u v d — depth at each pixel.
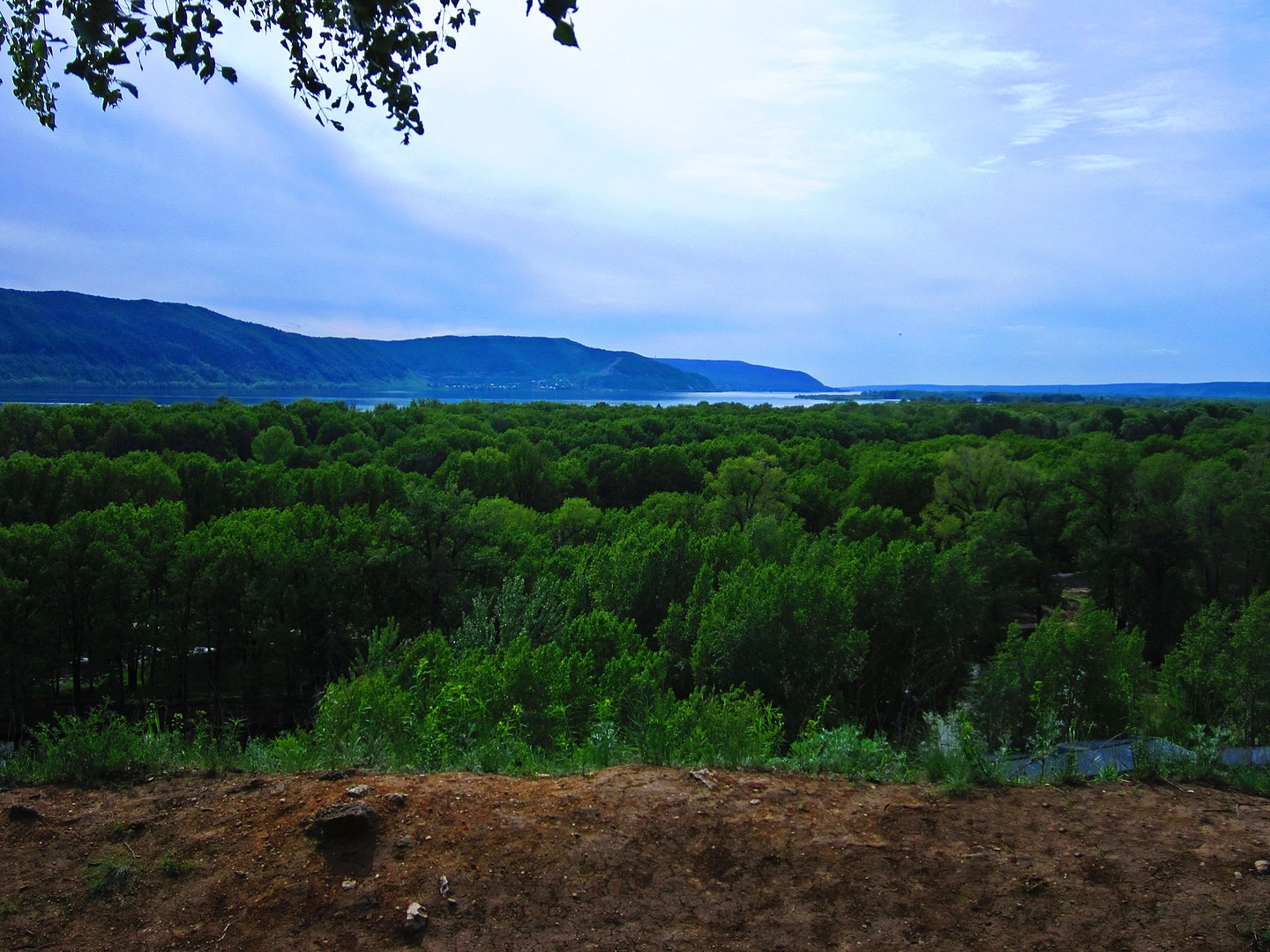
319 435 95.69
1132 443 76.19
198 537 38.88
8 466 51.94
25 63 4.01
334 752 6.34
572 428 101.19
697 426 103.56
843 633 26.30
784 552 44.03
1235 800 5.34
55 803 5.18
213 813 4.98
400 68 3.97
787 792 5.37
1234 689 21.27
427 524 37.19
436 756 6.49
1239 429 81.19
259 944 3.79
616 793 5.25
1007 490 50.88
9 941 3.82
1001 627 41.44
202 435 84.31
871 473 65.38
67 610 36.78
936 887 4.24
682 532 35.94
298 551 37.41
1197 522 45.34
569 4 3.19
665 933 3.88
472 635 27.22
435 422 97.12
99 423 80.94
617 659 18.22
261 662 37.91
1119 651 25.62
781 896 4.18
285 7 3.88
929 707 28.23
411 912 3.94
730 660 25.84
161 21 3.55
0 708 38.00
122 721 6.20
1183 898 4.07
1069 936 3.82
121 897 4.15
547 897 4.12
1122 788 5.55
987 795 5.42
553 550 48.12
